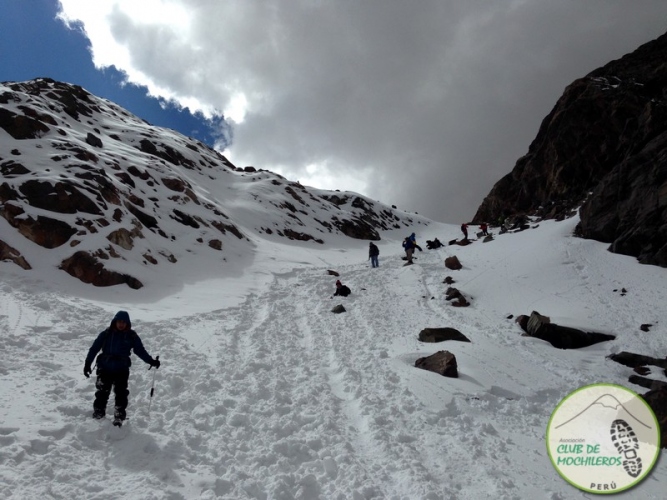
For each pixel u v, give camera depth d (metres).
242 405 6.57
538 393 8.01
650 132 22.73
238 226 32.12
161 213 24.05
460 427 6.36
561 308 13.51
